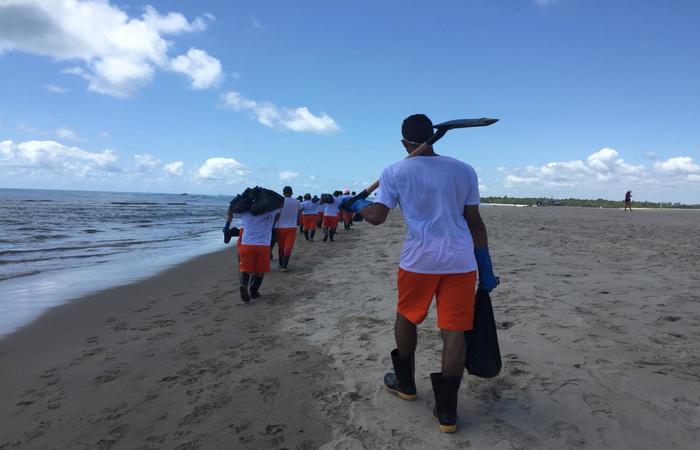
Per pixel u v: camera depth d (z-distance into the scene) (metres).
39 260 10.35
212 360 3.82
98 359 3.92
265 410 2.89
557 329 4.10
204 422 2.77
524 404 2.74
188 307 5.78
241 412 2.88
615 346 3.62
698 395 2.74
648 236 12.98
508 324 4.30
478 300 2.56
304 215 14.08
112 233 17.86
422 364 3.45
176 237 16.92
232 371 3.56
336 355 3.79
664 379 2.98
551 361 3.35
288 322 4.90
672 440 2.30
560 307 4.84
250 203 5.98
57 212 31.23
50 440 2.62
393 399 2.91
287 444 2.49
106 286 7.30
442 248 2.41
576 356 3.44
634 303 4.93
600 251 9.42
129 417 2.87
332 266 8.80
